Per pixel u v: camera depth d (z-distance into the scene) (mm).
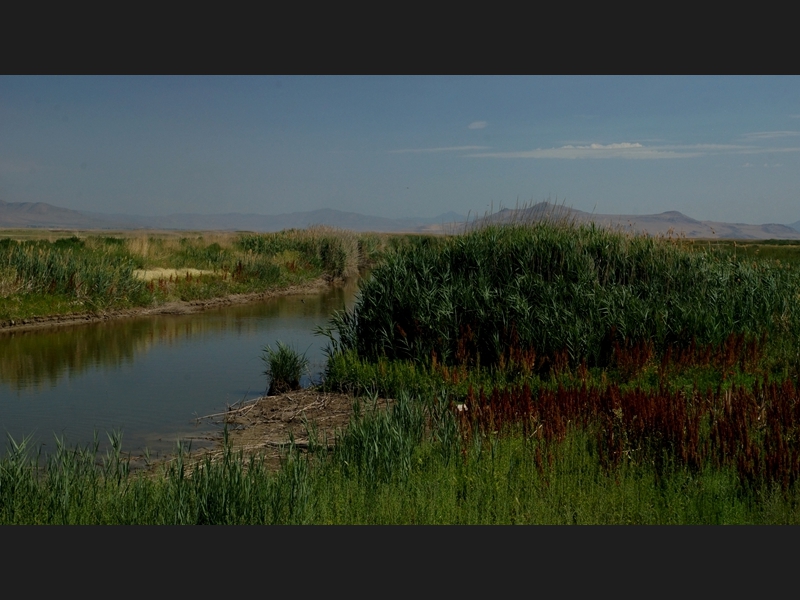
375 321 14742
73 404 12898
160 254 34219
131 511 6621
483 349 13648
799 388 10188
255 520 6516
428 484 7188
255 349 18688
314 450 9250
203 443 10375
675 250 15859
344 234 45375
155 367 16375
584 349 12914
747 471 7176
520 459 7895
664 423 8117
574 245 15297
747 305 14664
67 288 23719
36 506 6758
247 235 44781
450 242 16469
